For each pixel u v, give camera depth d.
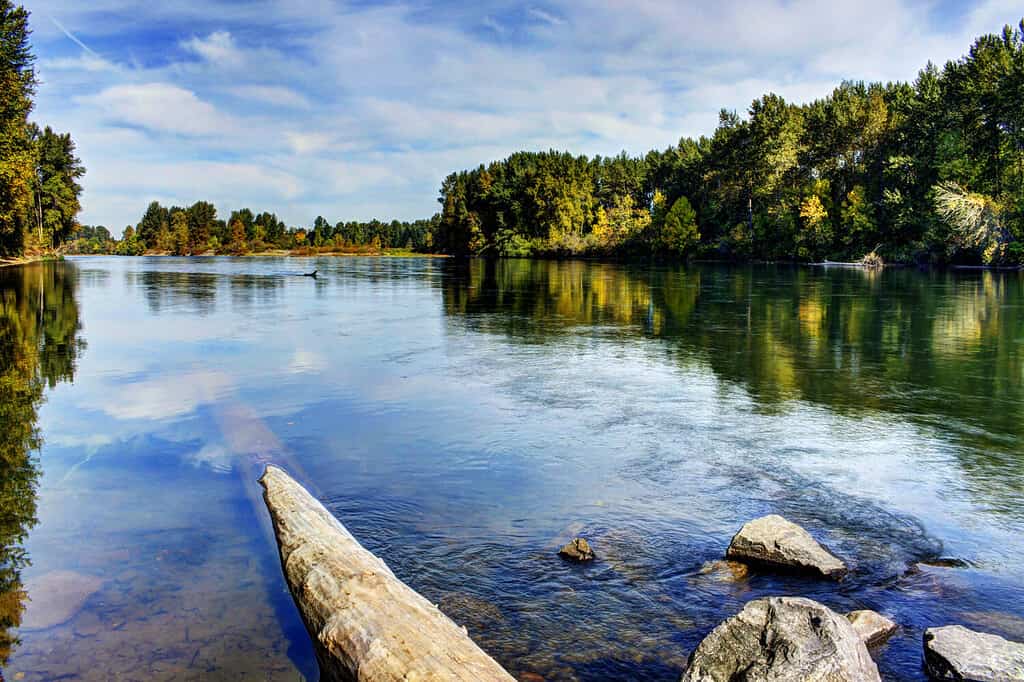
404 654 3.84
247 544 5.71
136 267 68.50
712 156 78.88
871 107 65.62
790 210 69.50
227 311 24.52
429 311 24.48
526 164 111.44
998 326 19.16
